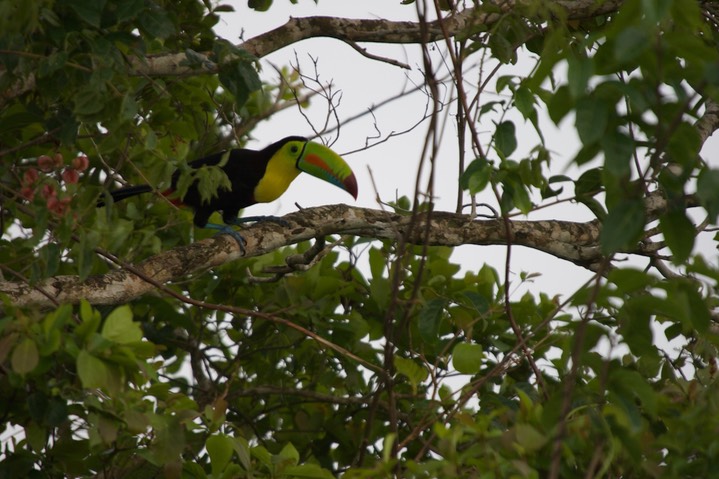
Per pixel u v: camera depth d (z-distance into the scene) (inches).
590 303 206.2
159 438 265.6
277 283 461.1
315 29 425.1
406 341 419.8
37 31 301.9
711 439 236.8
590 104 216.4
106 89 292.5
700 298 231.6
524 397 247.6
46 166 303.1
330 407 458.9
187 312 462.0
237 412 435.8
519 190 280.5
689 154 220.8
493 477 227.0
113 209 315.6
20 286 319.0
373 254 414.9
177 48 419.2
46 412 263.1
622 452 236.8
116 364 246.1
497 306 356.5
